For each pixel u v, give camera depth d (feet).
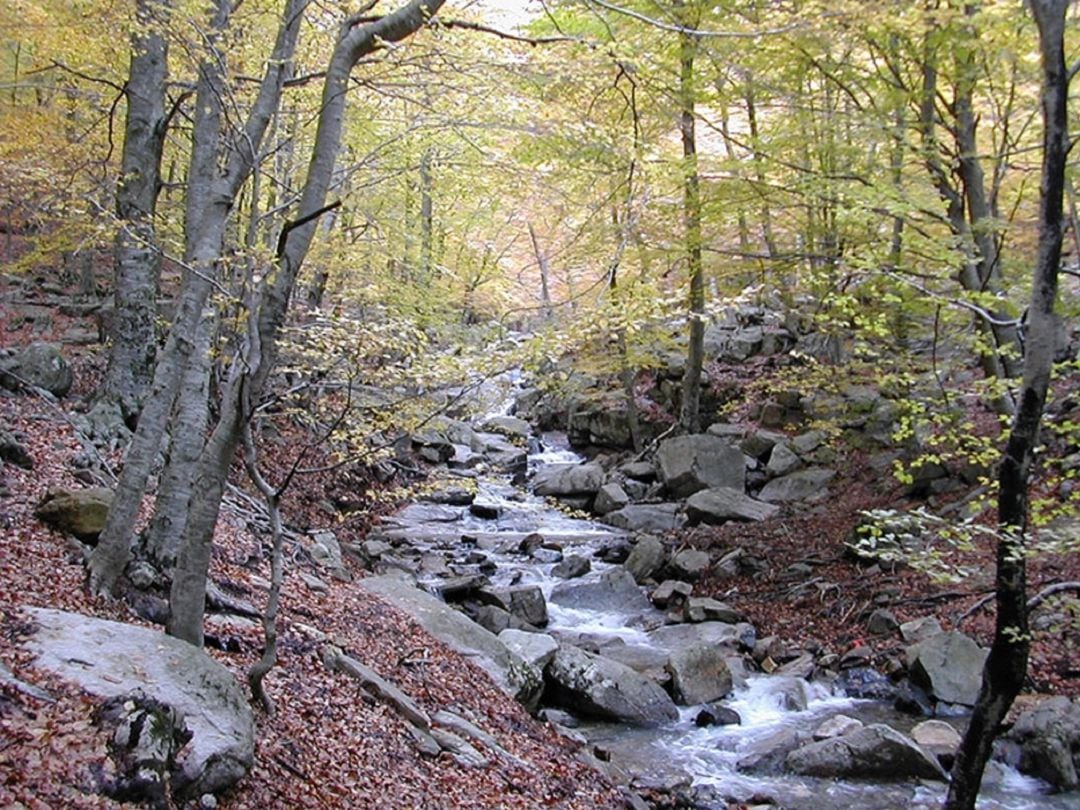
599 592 50.80
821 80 48.98
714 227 49.67
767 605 48.03
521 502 70.33
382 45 21.86
